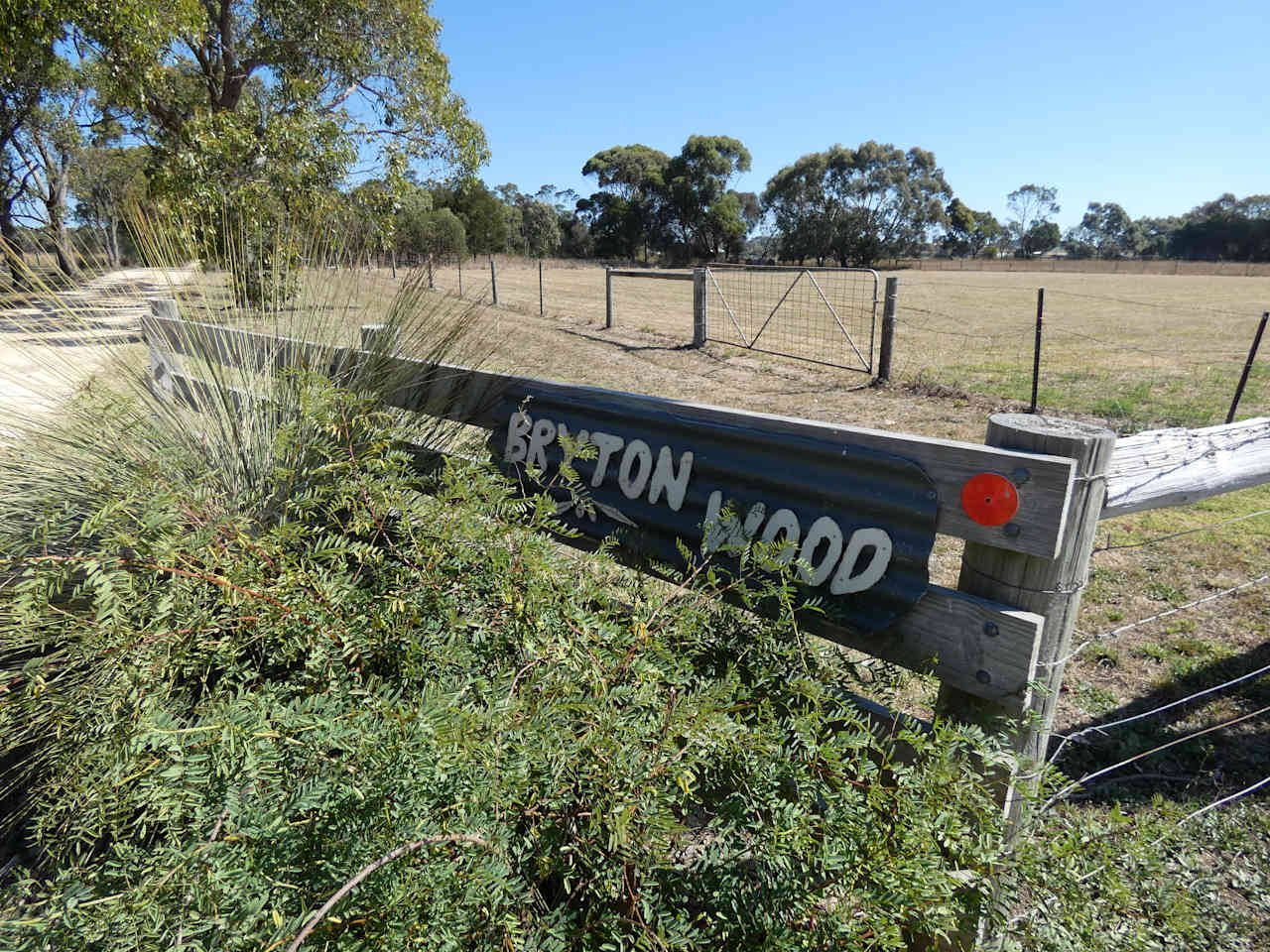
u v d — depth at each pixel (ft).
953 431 21.42
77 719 5.31
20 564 4.97
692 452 6.22
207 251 8.57
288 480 6.82
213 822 3.52
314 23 43.86
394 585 5.33
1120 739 8.39
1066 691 9.35
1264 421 6.93
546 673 4.42
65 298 7.73
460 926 3.35
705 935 3.91
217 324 8.43
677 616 5.14
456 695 3.74
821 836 4.11
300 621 4.75
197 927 3.07
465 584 5.18
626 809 3.58
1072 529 4.50
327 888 3.32
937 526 4.86
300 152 36.52
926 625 4.98
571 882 4.39
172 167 34.55
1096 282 155.33
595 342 38.09
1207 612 11.12
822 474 5.39
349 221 10.05
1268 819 7.10
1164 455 6.01
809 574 5.06
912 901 3.65
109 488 6.14
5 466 6.86
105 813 4.49
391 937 3.17
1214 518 14.80
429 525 5.50
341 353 8.10
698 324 37.83
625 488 6.79
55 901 3.39
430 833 3.43
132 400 7.31
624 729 3.97
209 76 44.37
